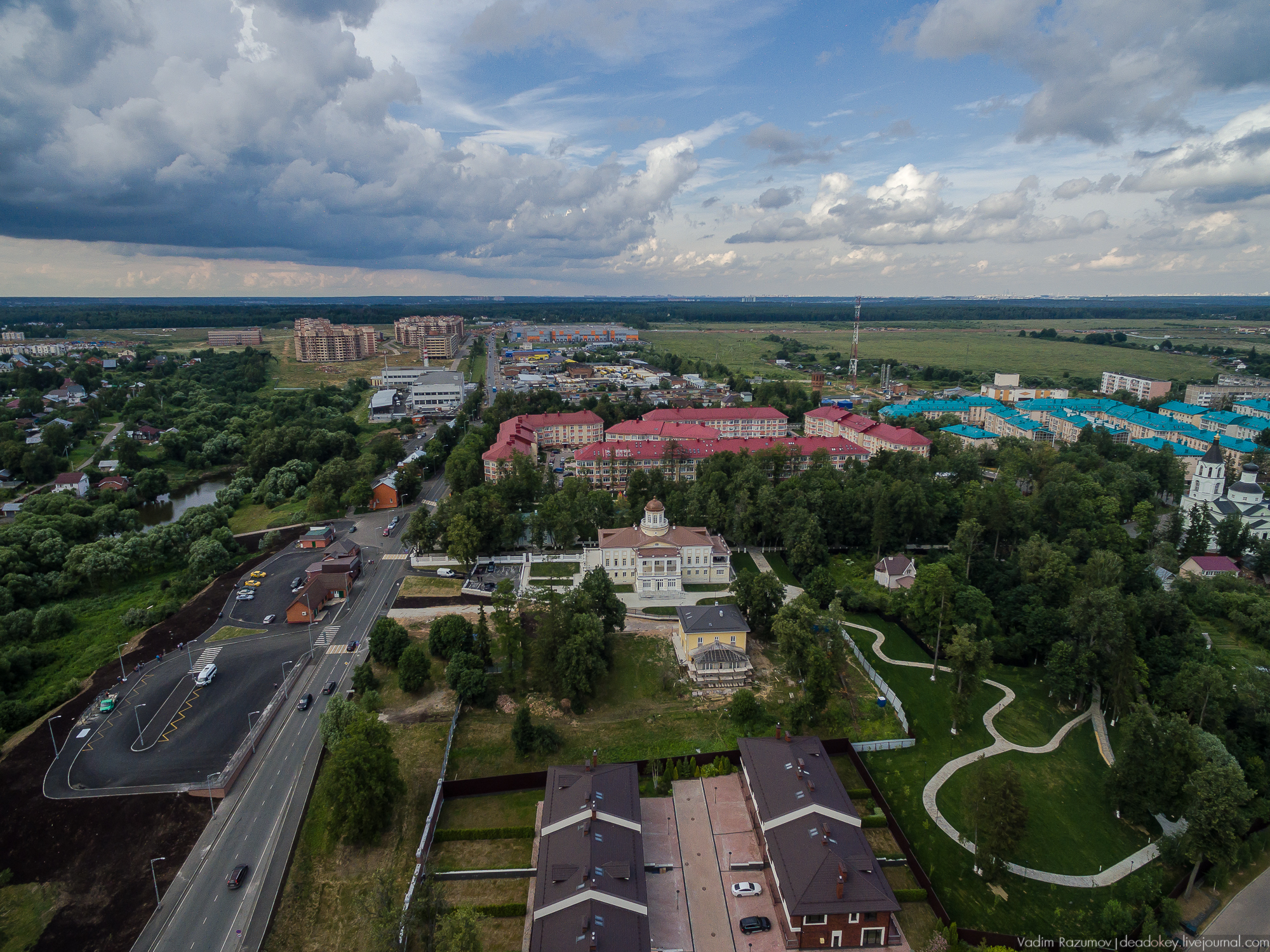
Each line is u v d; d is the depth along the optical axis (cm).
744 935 9819
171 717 14338
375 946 9112
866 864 10000
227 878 10600
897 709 15125
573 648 14612
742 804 12325
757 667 16550
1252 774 12838
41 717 14562
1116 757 13825
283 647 16975
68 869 10831
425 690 15225
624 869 9788
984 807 10975
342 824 10981
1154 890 10812
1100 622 15212
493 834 11394
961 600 17575
